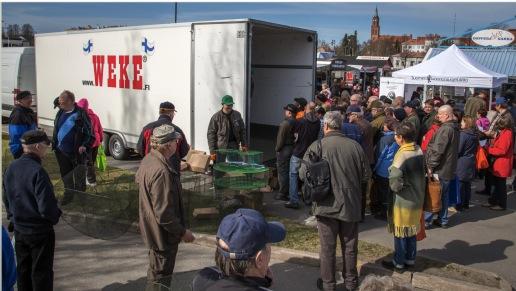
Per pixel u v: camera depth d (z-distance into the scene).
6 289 3.14
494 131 9.41
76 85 11.81
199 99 8.64
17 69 15.55
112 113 10.70
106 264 5.31
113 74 10.52
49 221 3.97
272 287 4.91
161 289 2.99
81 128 7.38
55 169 9.85
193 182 7.86
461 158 7.64
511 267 5.49
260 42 10.26
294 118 7.70
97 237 4.89
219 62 8.27
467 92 17.67
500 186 7.86
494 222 7.26
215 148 7.83
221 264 2.18
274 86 10.12
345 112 8.87
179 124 9.08
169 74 9.15
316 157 4.57
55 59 12.53
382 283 1.81
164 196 3.63
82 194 5.09
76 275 5.01
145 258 5.50
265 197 8.28
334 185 4.51
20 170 3.90
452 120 6.80
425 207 5.28
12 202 3.94
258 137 10.53
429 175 5.33
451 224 7.14
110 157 11.34
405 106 8.42
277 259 5.65
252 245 2.11
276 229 2.31
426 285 4.91
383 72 32.50
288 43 9.77
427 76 13.02
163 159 3.73
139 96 9.87
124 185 6.71
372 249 5.82
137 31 9.71
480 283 4.85
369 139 7.28
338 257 5.54
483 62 19.75
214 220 6.85
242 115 8.05
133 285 4.71
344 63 28.66
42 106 13.32
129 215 5.08
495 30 18.88
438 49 21.19
